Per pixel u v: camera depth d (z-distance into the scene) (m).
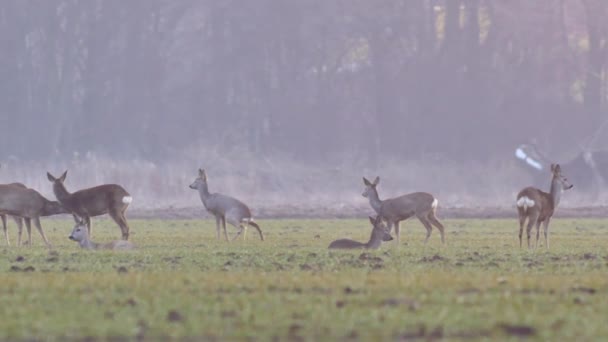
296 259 85.31
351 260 84.19
